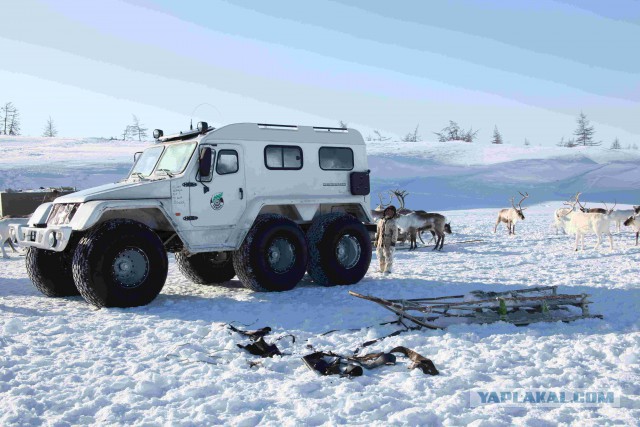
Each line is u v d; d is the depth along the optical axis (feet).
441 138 460.14
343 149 39.47
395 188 234.99
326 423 14.75
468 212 160.66
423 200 211.41
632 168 283.18
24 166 238.07
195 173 33.45
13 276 46.06
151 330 25.40
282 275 35.19
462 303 25.86
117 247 30.04
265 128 36.11
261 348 21.59
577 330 24.48
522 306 26.35
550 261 50.98
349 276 37.37
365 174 39.86
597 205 183.62
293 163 37.09
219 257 38.47
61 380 18.42
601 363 19.69
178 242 35.45
